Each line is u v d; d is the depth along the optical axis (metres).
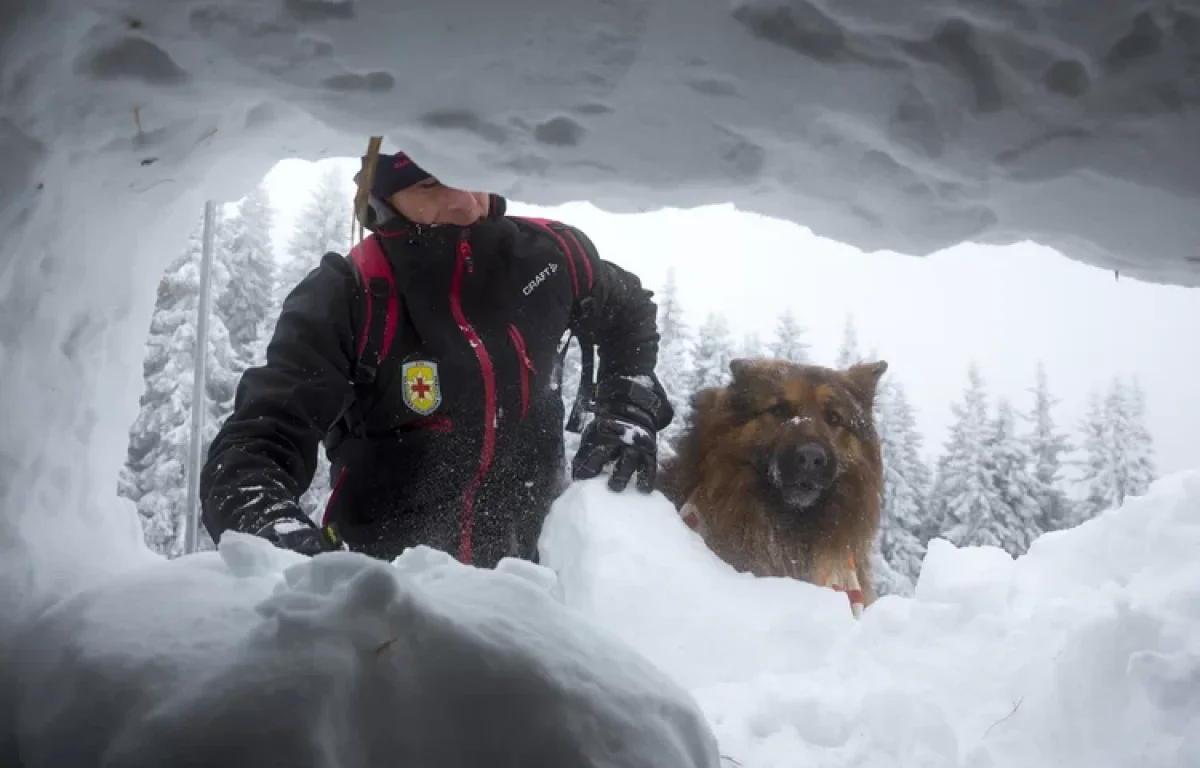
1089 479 20.09
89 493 2.07
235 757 0.99
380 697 1.10
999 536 15.89
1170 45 1.30
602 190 1.84
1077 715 1.97
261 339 14.16
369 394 2.38
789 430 3.29
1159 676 1.89
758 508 3.33
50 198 1.68
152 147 1.80
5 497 1.69
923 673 2.32
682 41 1.42
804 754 1.98
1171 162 1.50
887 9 1.32
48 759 1.14
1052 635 2.33
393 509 2.37
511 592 1.41
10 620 1.51
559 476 2.60
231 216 14.27
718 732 2.01
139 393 2.36
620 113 1.58
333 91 1.59
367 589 1.19
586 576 2.39
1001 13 1.31
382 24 1.42
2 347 1.69
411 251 2.33
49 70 1.47
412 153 1.75
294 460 2.15
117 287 2.09
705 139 1.64
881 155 1.66
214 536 2.06
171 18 1.44
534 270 2.47
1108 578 2.72
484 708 1.12
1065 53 1.35
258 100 1.77
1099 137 1.48
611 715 1.18
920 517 16.17
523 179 1.77
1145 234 1.78
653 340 2.79
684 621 2.37
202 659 1.16
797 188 1.80
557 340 2.52
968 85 1.42
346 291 2.29
